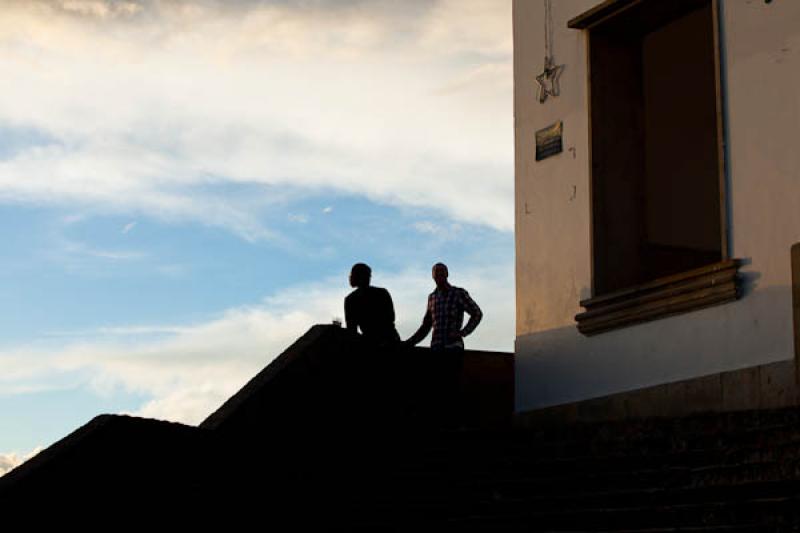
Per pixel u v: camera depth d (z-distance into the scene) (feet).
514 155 64.03
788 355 48.98
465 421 62.39
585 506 40.42
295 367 53.47
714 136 63.98
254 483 49.11
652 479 40.42
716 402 51.62
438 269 57.88
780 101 50.47
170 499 48.83
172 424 50.01
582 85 60.49
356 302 56.29
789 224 49.62
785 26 50.60
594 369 58.03
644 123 60.90
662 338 54.65
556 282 60.70
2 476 47.19
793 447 38.19
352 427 54.44
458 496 44.73
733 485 37.22
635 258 59.67
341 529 44.50
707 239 62.69
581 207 59.82
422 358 56.75
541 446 47.16
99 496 48.14
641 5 57.31
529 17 63.82
